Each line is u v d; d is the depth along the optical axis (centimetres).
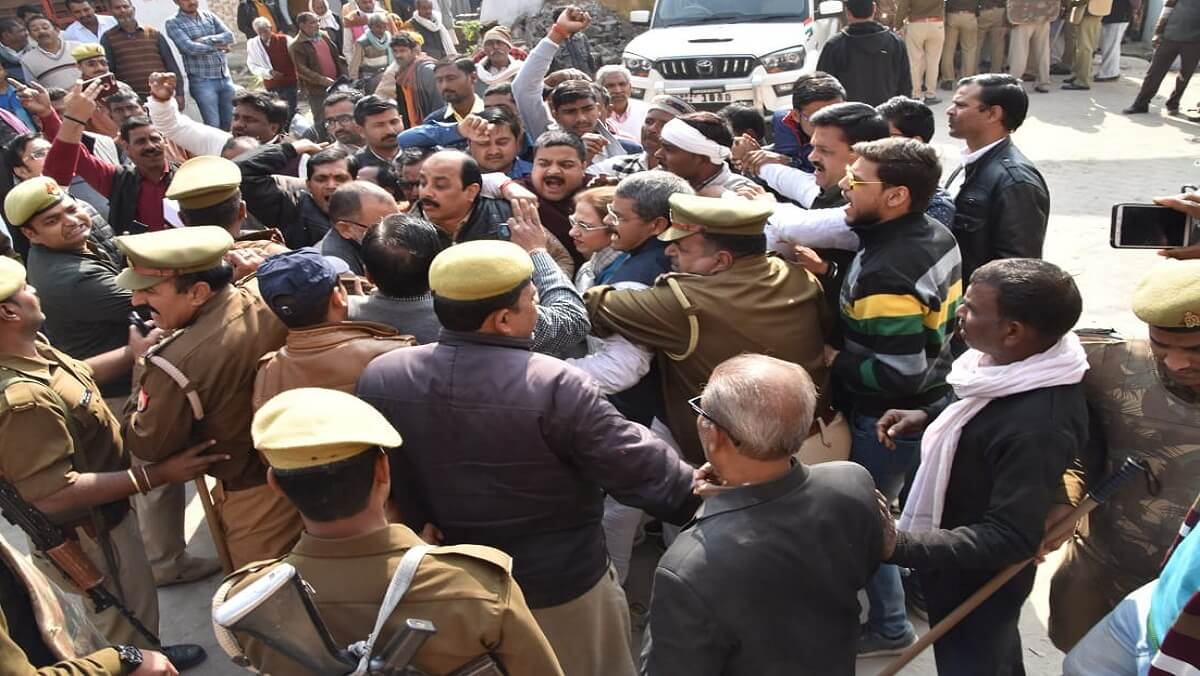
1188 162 874
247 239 357
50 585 194
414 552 166
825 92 450
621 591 256
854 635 189
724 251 276
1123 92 1162
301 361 243
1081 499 236
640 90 905
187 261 257
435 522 228
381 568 167
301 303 242
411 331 269
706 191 372
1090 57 1171
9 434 247
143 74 958
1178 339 199
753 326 272
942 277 275
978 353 230
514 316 222
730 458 184
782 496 182
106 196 494
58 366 273
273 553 272
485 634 165
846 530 184
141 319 331
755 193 354
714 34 912
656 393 309
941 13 1148
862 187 270
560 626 230
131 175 487
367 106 530
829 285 316
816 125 335
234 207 347
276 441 162
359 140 606
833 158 334
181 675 337
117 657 181
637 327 277
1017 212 361
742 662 177
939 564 209
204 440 267
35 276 351
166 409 256
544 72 523
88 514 280
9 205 344
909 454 293
